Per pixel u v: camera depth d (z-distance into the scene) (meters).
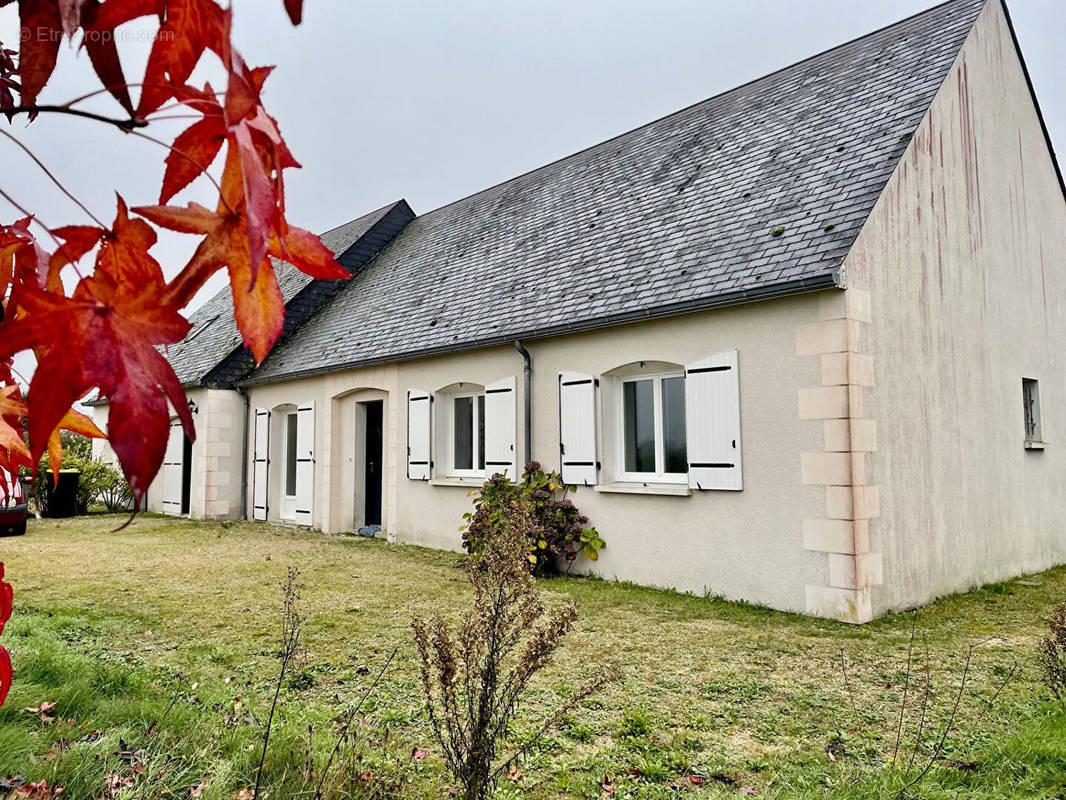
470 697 2.92
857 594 6.52
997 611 7.13
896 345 7.34
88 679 4.15
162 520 15.51
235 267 0.69
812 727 4.15
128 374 0.58
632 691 4.74
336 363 12.87
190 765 3.08
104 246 0.71
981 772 3.45
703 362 7.77
